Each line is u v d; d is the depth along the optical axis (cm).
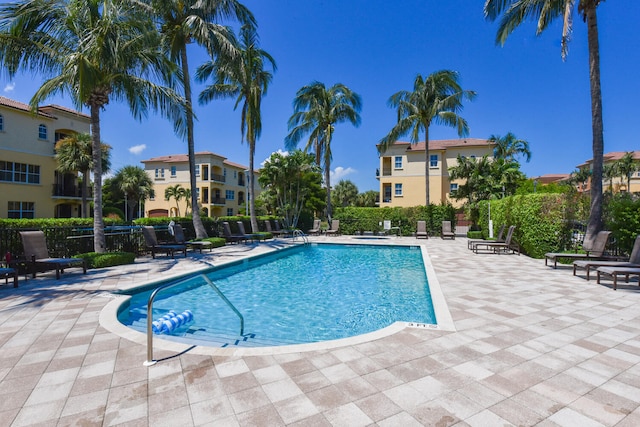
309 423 219
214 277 908
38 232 764
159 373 289
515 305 508
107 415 229
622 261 786
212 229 1680
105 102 982
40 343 360
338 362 309
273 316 575
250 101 1819
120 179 3319
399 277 927
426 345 349
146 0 1288
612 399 247
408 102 2245
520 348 342
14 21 861
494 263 974
